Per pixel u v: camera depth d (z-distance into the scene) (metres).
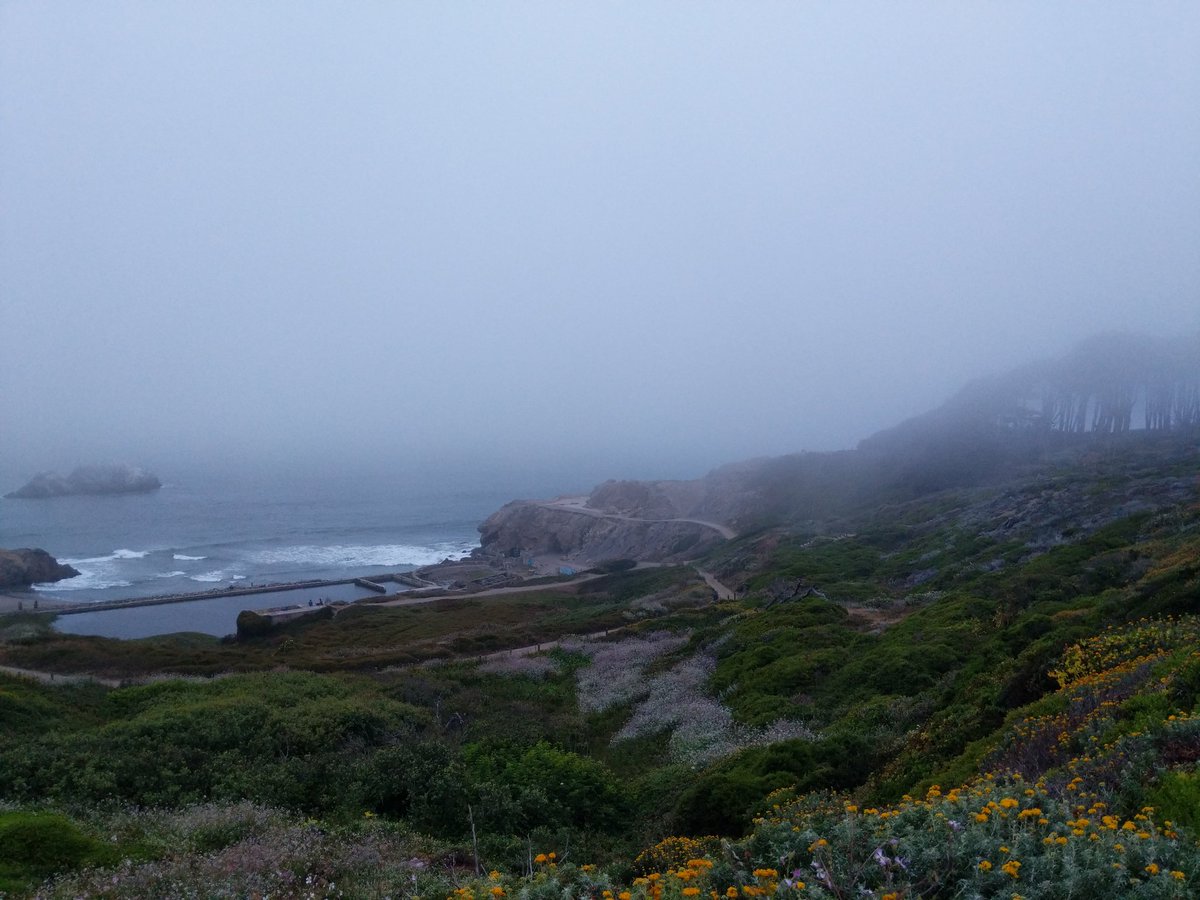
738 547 69.69
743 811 12.09
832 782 12.95
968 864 4.43
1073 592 21.59
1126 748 6.71
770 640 26.55
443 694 24.23
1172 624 12.70
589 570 78.94
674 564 74.31
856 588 38.34
